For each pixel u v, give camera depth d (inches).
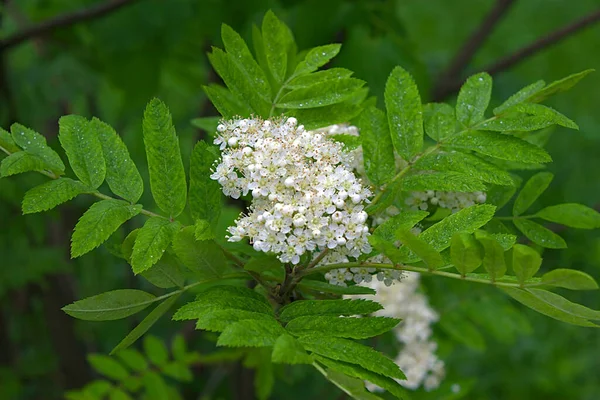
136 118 42.6
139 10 37.2
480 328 39.8
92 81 38.7
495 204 24.2
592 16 38.5
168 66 42.1
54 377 39.7
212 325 18.9
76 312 20.6
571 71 53.4
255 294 20.9
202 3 35.7
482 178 22.0
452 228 20.7
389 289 30.2
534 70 54.8
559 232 30.7
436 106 23.9
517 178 24.5
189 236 20.6
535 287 19.7
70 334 39.2
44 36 39.9
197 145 22.3
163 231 20.8
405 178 22.1
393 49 33.9
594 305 32.1
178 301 33.2
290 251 20.5
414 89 22.9
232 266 22.6
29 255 33.4
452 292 31.0
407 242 19.8
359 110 23.1
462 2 56.6
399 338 30.2
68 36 40.3
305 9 32.9
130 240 20.9
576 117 49.6
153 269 21.2
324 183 20.8
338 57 33.5
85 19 34.7
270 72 24.8
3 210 32.8
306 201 20.6
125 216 21.1
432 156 22.5
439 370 31.0
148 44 37.5
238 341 18.4
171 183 21.5
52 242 39.2
